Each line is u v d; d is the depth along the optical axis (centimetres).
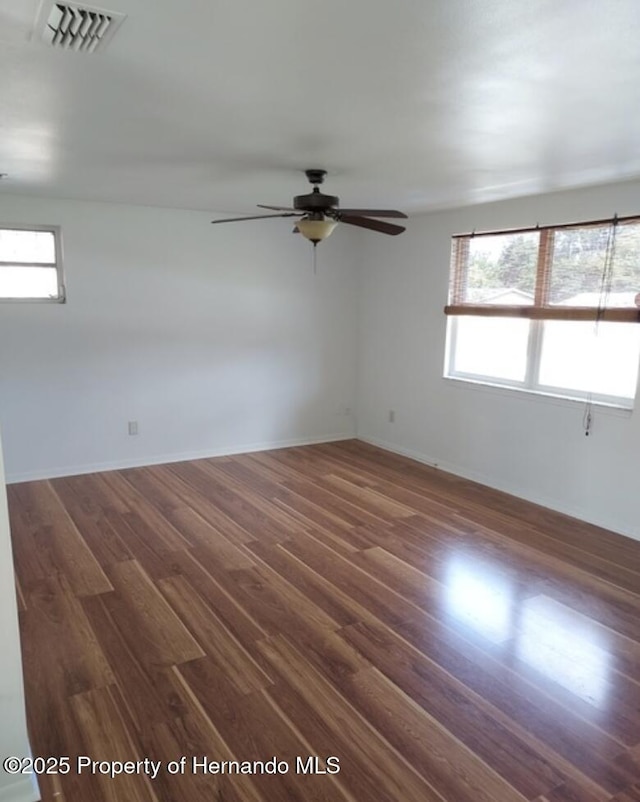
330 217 347
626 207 370
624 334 387
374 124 245
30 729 209
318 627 277
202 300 534
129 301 501
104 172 351
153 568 333
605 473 401
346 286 611
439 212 509
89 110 229
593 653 261
